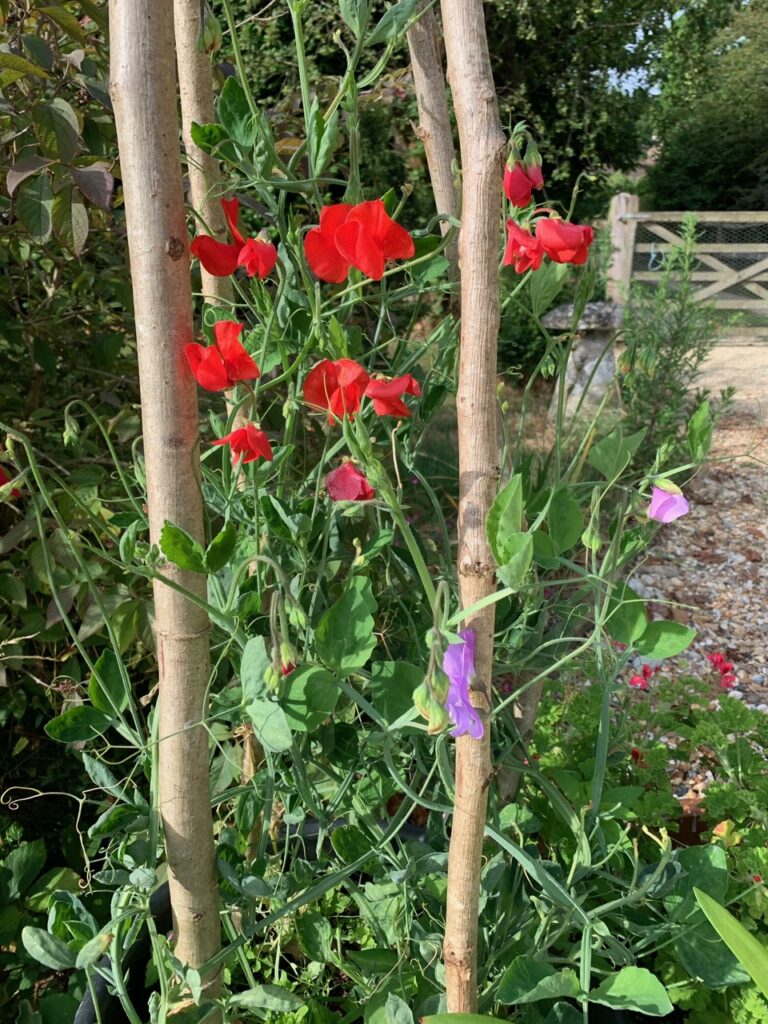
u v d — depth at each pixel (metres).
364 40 1.18
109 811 1.16
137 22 0.90
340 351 1.20
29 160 1.59
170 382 0.99
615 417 4.62
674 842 2.03
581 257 1.22
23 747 2.04
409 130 6.36
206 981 1.19
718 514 5.08
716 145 13.97
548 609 1.41
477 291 0.85
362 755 1.42
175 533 0.95
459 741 0.95
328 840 1.59
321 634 1.02
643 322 5.11
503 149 0.83
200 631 1.07
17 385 2.44
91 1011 1.26
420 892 1.38
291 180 1.26
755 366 8.12
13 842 1.95
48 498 1.17
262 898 1.37
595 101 7.92
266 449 1.15
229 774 1.65
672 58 9.84
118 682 1.25
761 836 1.64
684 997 1.42
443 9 0.83
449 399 3.73
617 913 1.44
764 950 1.00
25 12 1.80
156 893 1.43
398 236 1.11
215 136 1.19
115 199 2.03
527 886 1.40
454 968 1.06
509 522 0.85
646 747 1.90
